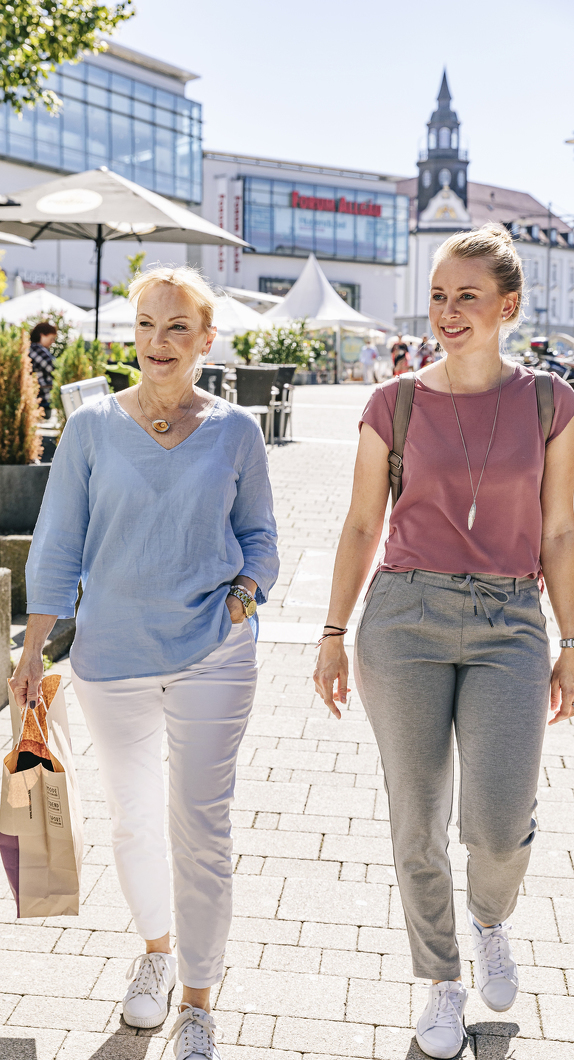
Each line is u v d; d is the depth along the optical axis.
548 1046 2.39
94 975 2.67
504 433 2.28
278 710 4.59
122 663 2.35
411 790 2.34
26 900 2.47
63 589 2.41
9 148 38.22
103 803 3.67
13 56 7.91
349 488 10.17
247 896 3.03
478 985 2.54
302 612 6.20
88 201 9.43
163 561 2.32
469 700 2.30
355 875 3.16
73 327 16.44
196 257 52.41
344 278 60.19
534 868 3.21
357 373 40.88
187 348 2.34
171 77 44.72
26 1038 2.42
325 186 57.56
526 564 2.31
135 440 2.35
